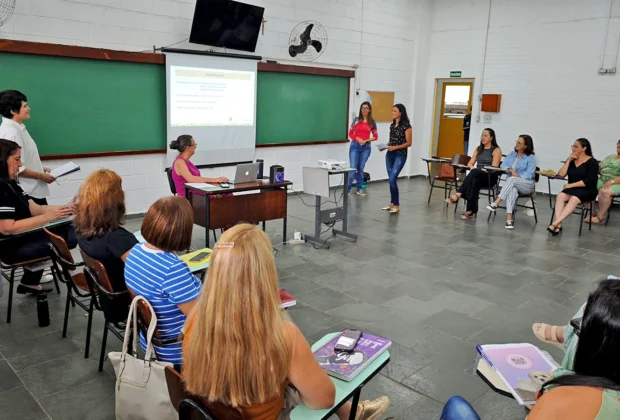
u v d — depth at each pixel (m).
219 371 1.07
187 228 1.80
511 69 8.17
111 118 5.34
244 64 6.36
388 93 8.73
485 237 5.21
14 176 2.90
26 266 2.95
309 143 7.52
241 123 6.49
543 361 1.54
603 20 7.12
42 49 4.69
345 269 4.07
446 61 9.01
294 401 1.27
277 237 4.99
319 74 7.40
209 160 6.26
